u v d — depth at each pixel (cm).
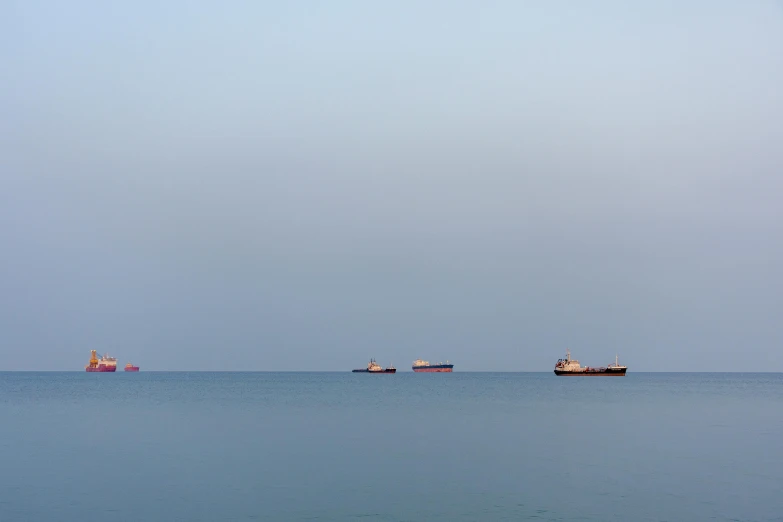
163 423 8800
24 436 7388
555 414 10169
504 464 5584
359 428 8212
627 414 10244
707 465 5506
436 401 13512
